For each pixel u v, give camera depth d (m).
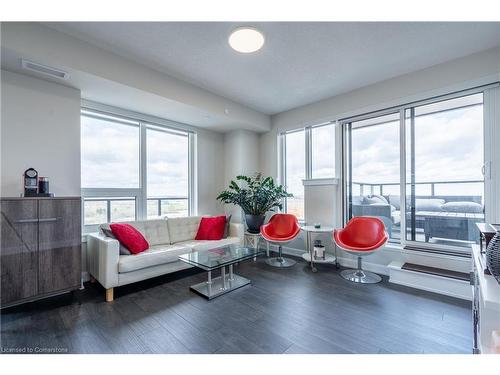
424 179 3.08
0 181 2.36
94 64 2.46
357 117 3.61
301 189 4.48
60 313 2.21
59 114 2.69
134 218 3.67
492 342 0.97
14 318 2.11
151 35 2.30
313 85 3.44
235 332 1.91
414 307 2.30
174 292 2.70
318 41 2.40
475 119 2.72
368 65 2.88
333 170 4.00
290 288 2.80
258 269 3.53
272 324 2.03
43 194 2.37
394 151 3.35
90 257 2.87
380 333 1.89
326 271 3.42
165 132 4.12
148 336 1.85
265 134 4.90
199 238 3.78
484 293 1.00
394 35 2.32
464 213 2.79
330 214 3.86
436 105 2.98
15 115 2.43
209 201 4.67
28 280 2.18
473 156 2.74
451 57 2.71
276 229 4.05
